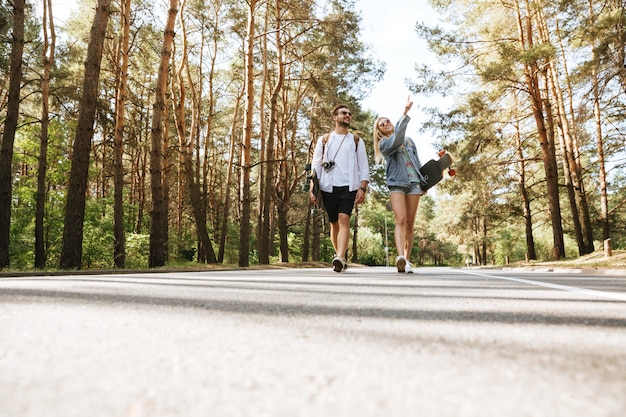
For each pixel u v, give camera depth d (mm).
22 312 1283
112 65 21406
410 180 5371
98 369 651
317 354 771
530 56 16344
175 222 38281
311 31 21547
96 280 3094
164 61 12297
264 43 21547
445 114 20953
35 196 16672
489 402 499
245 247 17078
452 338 941
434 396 523
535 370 656
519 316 1329
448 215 48531
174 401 499
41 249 16547
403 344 869
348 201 5773
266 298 1821
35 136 18484
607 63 15906
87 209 17594
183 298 1752
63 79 20094
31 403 486
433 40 19406
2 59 17562
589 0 18062
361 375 625
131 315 1252
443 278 3965
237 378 606
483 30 19594
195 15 21406
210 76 27547
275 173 29906
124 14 17516
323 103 26625
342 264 5832
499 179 28219
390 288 2494
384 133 5625
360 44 22922
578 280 3934
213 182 38062
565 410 471
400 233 5426
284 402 498
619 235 32031
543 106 19781
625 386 567
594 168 27438
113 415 447
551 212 19578
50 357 730
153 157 12117
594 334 1011
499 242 48938
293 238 41469
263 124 21484
